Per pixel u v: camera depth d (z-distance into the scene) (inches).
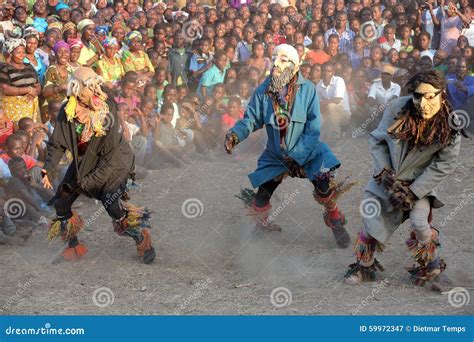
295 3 871.7
